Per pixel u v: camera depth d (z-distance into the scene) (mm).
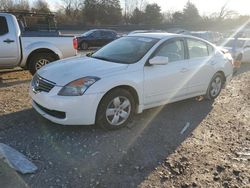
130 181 3445
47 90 4379
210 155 4156
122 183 3398
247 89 8141
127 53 5176
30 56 8062
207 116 5723
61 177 3430
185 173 3672
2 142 4125
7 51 7656
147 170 3682
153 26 44906
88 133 4543
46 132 4508
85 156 3906
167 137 4641
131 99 4773
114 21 59781
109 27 40094
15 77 8336
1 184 3213
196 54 6031
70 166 3656
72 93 4211
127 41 5648
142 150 4160
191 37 5945
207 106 6332
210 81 6441
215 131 5023
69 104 4195
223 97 7180
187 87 5828
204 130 5031
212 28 52750
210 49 6477
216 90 6723
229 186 3477
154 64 4949
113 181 3422
